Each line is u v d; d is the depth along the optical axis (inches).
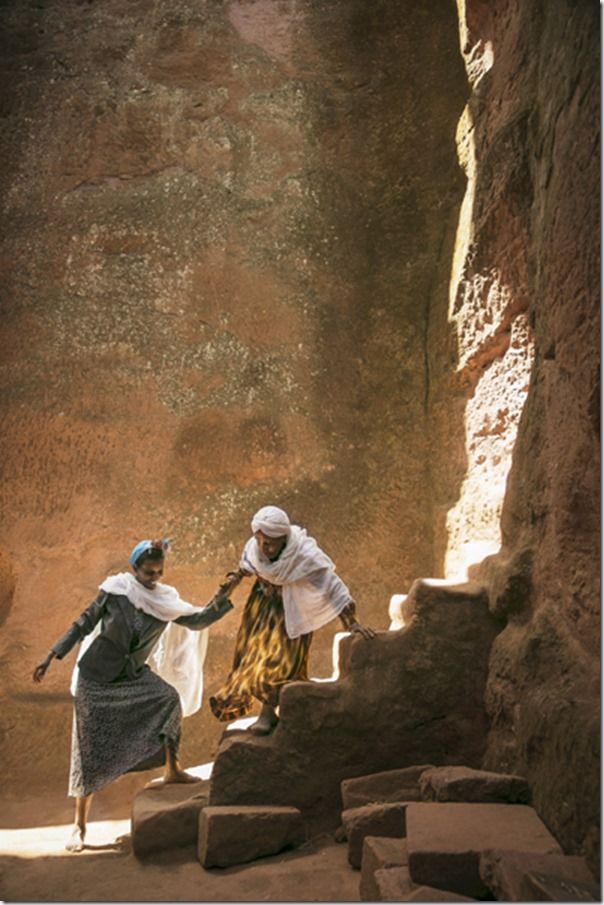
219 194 271.7
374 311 266.7
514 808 151.8
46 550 244.1
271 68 285.0
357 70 288.2
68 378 255.0
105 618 196.5
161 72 282.5
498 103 221.1
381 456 255.0
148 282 263.0
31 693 234.2
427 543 246.5
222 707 187.2
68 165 273.6
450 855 131.3
